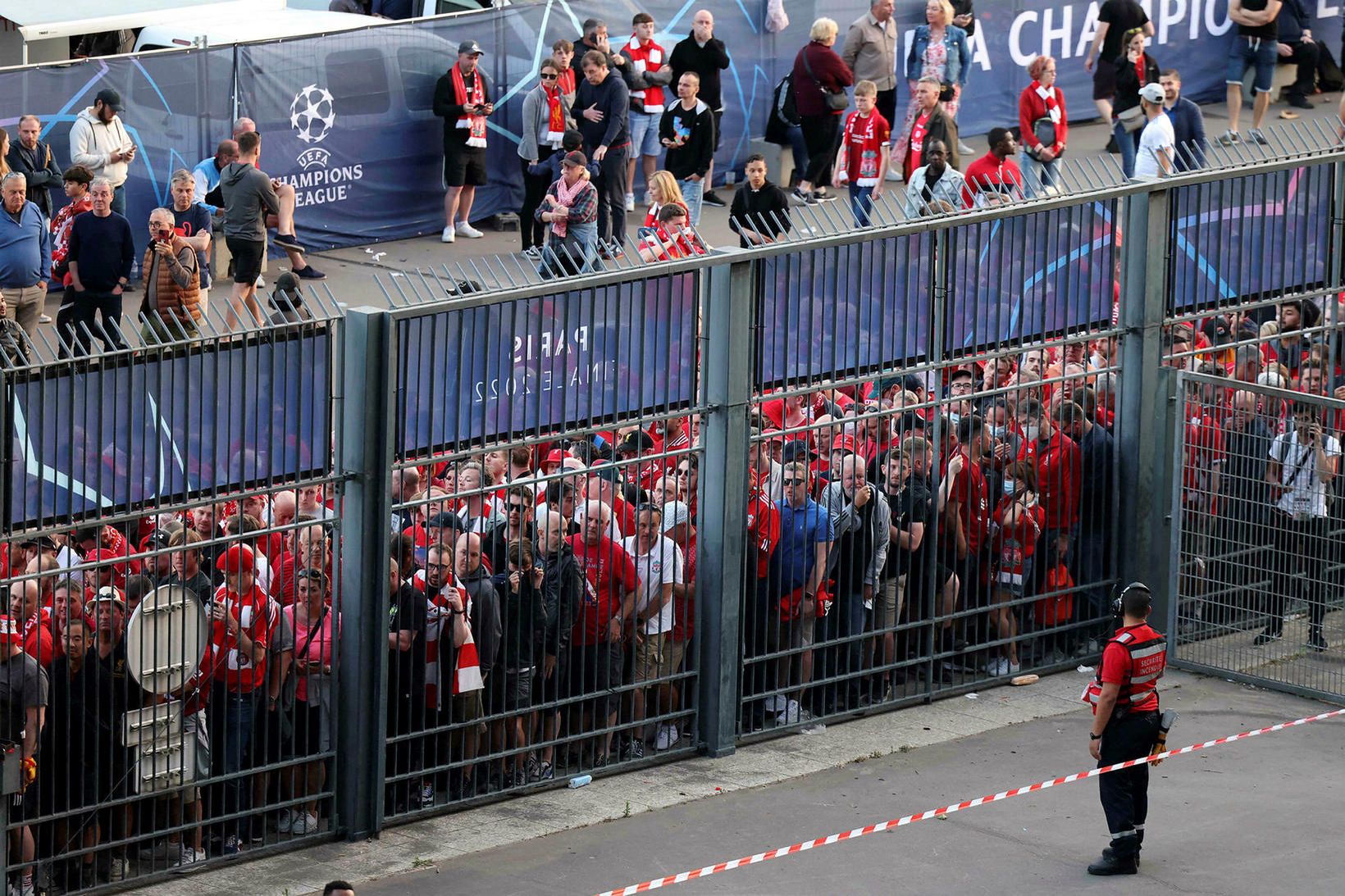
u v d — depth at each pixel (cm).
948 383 4434
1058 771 4088
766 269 4078
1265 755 4147
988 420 4488
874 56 8106
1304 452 4478
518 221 7838
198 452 3472
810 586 4253
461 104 7406
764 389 4131
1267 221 4956
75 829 3441
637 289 3947
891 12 8100
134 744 3475
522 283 3859
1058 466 4594
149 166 6881
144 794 3494
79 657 3384
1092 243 4609
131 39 8412
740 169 8250
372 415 3619
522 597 3900
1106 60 8912
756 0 8119
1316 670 4506
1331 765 4091
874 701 4450
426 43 7481
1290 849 3659
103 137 6625
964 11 8512
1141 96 7425
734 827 3803
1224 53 9388
